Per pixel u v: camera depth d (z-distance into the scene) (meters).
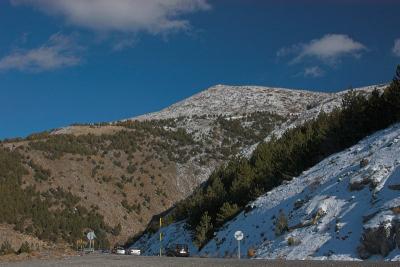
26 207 120.56
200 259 34.25
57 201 130.12
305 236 33.50
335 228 31.73
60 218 121.88
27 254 41.66
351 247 28.81
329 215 34.06
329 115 76.50
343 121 56.69
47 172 140.88
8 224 112.50
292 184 46.81
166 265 25.41
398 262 22.02
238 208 57.62
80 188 141.25
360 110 53.72
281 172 57.91
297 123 102.06
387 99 49.66
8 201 118.88
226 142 197.25
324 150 56.12
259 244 39.78
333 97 108.62
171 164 173.62
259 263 24.69
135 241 110.69
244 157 83.62
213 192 70.06
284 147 67.31
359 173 36.03
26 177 135.00
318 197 37.94
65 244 112.38
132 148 171.75
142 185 156.38
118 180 153.75
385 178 32.72
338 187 37.28
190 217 71.44
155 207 150.25
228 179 78.81
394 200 28.58
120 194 148.12
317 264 22.31
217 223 57.69
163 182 162.25
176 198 158.50
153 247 80.88
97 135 176.12
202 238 58.59
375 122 50.88
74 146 160.12
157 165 169.25
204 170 174.75
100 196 141.88
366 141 45.91
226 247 46.00
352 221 31.14
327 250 29.92
